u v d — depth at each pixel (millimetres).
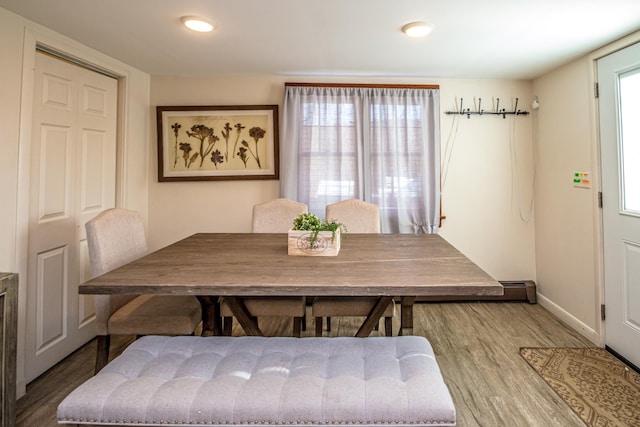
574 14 1980
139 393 1143
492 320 2924
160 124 3277
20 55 1985
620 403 1844
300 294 1407
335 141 3238
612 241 2377
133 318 1832
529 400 1877
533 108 3273
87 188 2557
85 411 1105
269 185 3354
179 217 3361
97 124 2654
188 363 1333
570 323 2805
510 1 1849
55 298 2262
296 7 1927
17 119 1970
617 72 2314
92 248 1854
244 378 1245
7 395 1548
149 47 2520
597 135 2488
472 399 1887
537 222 3291
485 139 3334
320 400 1113
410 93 3221
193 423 1089
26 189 2018
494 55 2648
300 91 3217
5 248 1903
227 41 2416
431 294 1401
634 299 2205
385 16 2031
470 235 3350
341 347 1473
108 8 1931
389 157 3223
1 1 1829
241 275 1541
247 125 3311
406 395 1128
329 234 1898
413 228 3260
